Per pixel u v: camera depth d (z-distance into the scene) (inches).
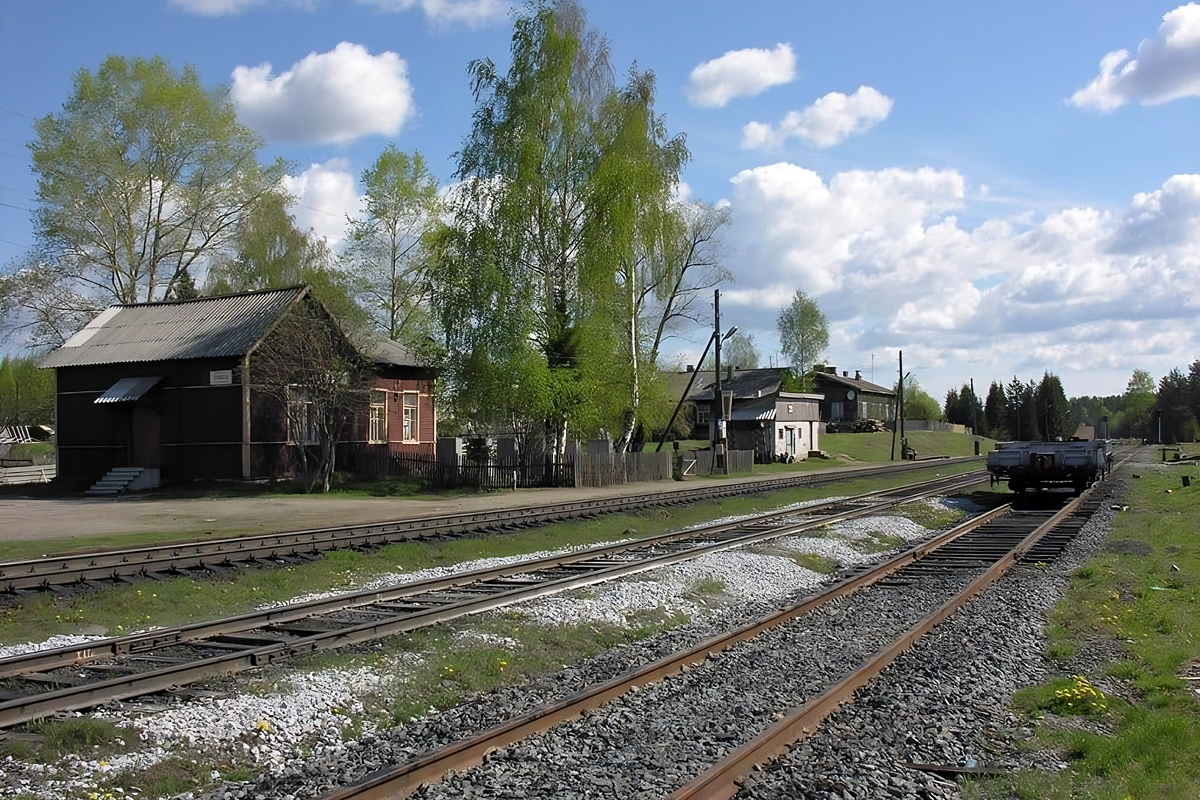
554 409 1390.3
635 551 753.6
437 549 757.9
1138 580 593.6
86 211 1662.2
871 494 1359.5
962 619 481.4
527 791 248.2
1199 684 345.7
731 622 510.6
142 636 421.7
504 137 1409.9
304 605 495.2
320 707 329.7
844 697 335.0
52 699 313.6
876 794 245.0
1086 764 267.4
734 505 1202.0
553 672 402.0
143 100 1689.2
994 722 312.2
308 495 1246.9
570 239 1450.5
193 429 1339.8
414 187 2062.0
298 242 2122.3
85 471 1413.6
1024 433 4889.3
